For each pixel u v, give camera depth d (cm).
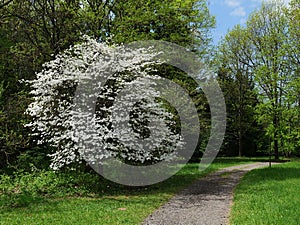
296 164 2328
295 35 2317
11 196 1034
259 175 1664
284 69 2345
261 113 2348
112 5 1706
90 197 1105
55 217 815
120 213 857
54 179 1218
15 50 1652
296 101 2328
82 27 1669
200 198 1091
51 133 1241
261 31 2830
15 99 1511
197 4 2055
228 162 2792
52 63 1234
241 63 3247
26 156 1412
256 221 729
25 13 1652
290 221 720
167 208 930
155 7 1702
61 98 1227
